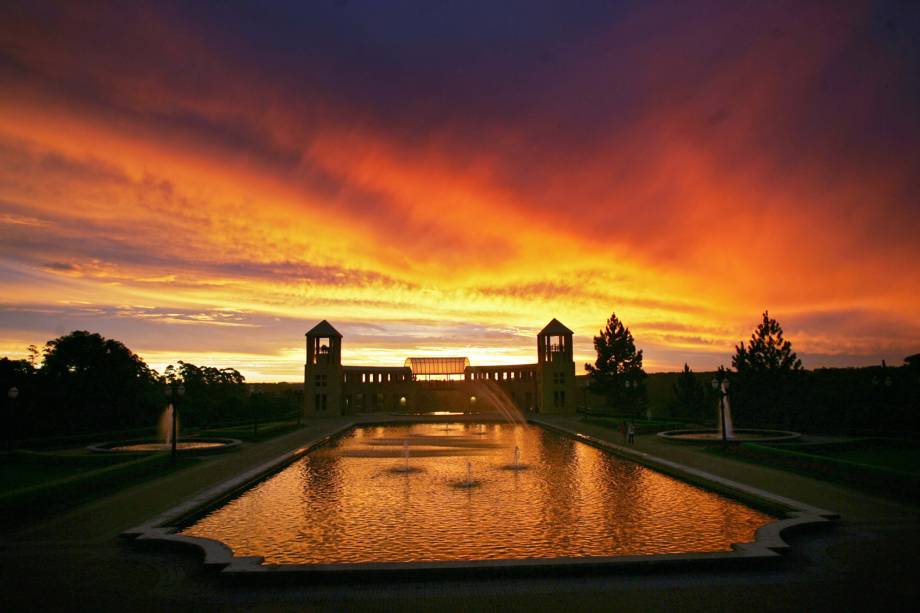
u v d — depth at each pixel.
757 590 11.86
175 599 11.57
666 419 56.59
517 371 82.25
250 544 15.86
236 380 84.00
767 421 47.97
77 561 13.88
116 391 52.41
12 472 27.64
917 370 48.88
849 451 31.97
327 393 72.44
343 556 14.73
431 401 91.38
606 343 65.19
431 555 14.73
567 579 12.59
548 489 23.20
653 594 11.71
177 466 28.56
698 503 20.39
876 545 14.61
